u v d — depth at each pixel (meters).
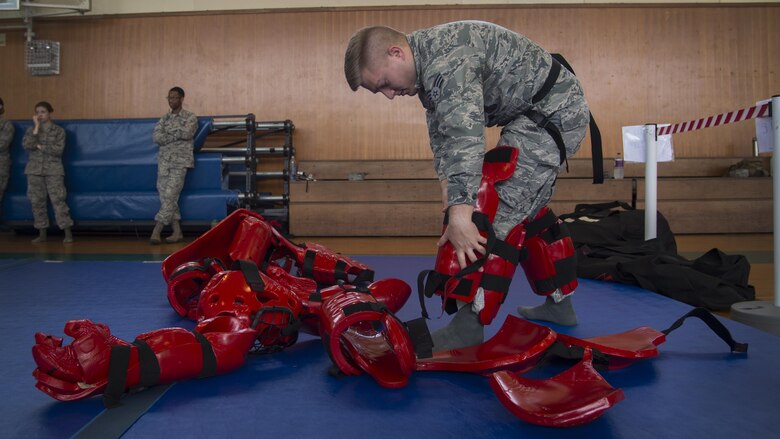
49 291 2.76
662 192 6.62
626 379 1.49
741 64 7.52
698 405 1.31
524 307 2.25
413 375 1.52
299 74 7.47
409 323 1.54
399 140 7.48
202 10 7.45
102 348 1.27
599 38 7.45
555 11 7.42
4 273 3.37
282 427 1.19
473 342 1.69
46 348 1.24
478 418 1.24
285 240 2.52
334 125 7.50
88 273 3.37
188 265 2.12
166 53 7.50
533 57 1.63
